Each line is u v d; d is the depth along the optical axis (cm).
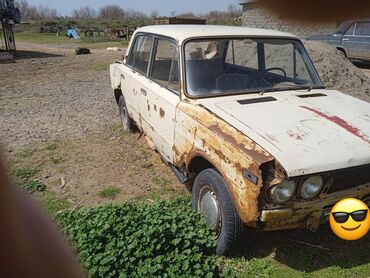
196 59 354
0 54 1541
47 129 609
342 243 310
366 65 1386
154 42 419
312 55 808
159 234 279
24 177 432
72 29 3544
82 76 1160
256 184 237
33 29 4312
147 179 433
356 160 249
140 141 542
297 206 246
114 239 280
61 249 39
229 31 381
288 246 305
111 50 2116
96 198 392
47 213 42
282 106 313
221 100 327
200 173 306
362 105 335
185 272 255
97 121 648
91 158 491
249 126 272
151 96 398
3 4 1836
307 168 234
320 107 316
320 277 269
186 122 318
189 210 322
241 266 279
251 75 367
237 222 268
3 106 764
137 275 252
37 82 1057
